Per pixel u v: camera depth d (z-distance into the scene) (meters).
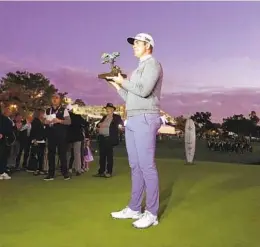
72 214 5.00
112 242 3.89
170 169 11.02
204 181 8.30
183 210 5.34
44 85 30.42
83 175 9.18
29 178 8.56
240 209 5.43
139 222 4.39
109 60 4.48
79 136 9.18
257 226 4.55
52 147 8.33
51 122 8.23
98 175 8.99
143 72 4.29
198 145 30.06
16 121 10.31
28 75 30.67
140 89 4.25
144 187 4.77
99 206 5.48
